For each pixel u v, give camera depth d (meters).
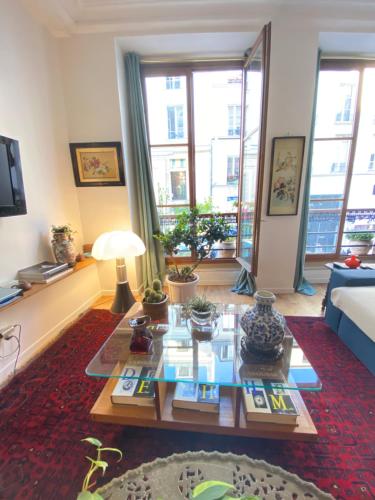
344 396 1.38
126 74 2.54
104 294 2.81
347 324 1.79
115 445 1.11
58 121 2.31
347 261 2.12
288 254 2.69
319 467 1.01
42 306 1.90
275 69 2.25
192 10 2.13
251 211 2.62
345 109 2.76
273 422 1.04
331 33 2.23
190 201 3.06
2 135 1.69
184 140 2.91
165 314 1.56
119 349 1.29
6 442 1.14
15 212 1.71
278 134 2.39
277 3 2.09
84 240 2.69
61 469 1.02
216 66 2.69
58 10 1.97
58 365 1.67
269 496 0.67
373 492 0.93
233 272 3.15
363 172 2.93
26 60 1.91
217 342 1.32
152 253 2.87
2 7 1.69
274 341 1.10
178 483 0.70
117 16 2.15
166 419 1.08
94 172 2.52
